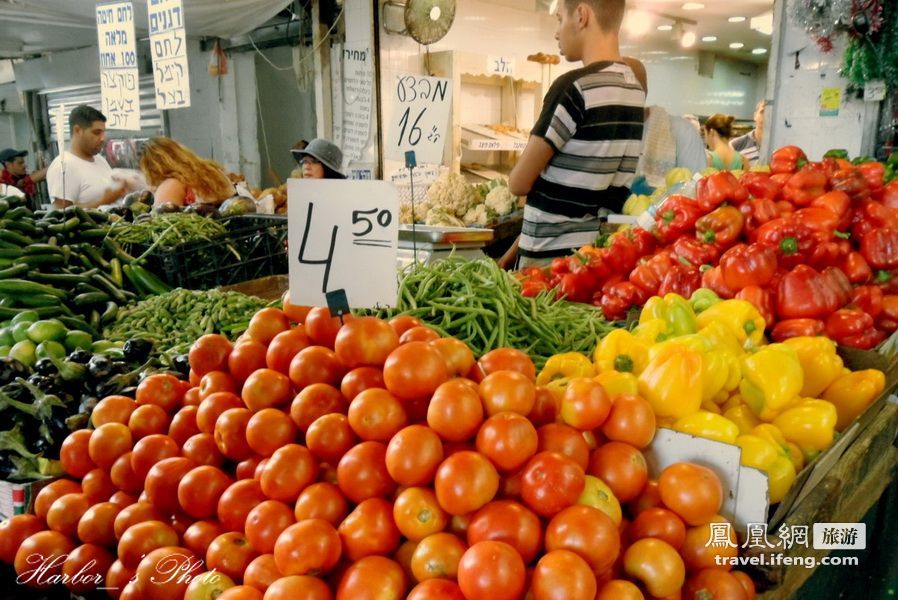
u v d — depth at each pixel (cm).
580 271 251
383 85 609
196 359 156
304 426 127
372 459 115
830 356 174
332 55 626
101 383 190
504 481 115
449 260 204
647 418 122
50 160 939
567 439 117
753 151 584
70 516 139
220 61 706
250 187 709
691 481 114
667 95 1164
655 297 182
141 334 247
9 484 162
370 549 110
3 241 291
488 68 652
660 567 106
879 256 225
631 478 117
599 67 287
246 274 341
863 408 167
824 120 475
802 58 476
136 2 512
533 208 305
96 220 357
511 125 731
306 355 136
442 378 123
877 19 408
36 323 233
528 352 187
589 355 196
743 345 174
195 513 126
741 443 137
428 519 108
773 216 224
